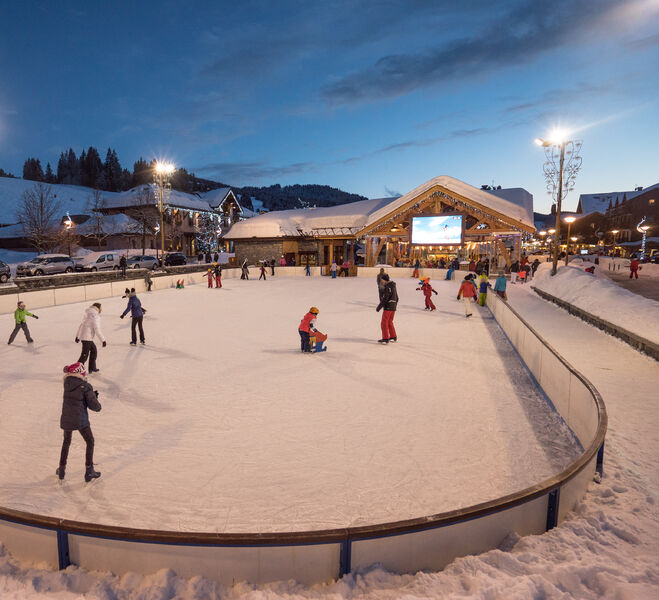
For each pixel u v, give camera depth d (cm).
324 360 1055
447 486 490
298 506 450
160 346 1212
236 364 1019
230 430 645
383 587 302
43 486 492
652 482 471
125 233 5706
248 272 3938
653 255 5881
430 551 325
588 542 346
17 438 624
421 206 4297
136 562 320
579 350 1184
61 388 854
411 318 1700
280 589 303
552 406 747
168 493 476
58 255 3588
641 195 7988
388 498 464
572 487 406
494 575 300
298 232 4672
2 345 1235
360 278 3797
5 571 326
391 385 860
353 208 5000
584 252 9931
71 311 1892
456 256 4344
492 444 599
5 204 7419
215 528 413
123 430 646
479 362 1038
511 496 350
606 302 1733
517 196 5069
